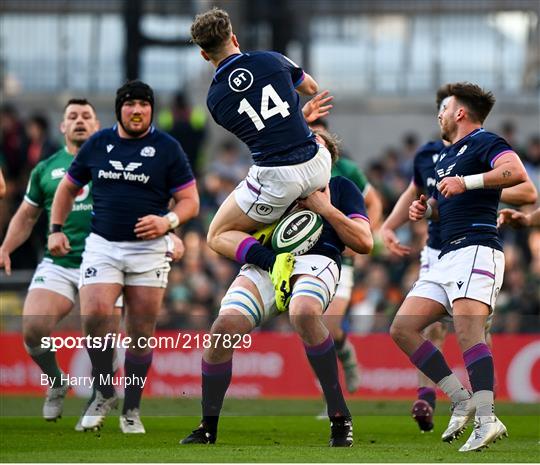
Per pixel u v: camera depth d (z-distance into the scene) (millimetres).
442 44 66688
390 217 30250
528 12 65625
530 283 46719
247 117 23938
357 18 67062
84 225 29469
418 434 28062
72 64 67250
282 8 65312
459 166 24281
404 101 66125
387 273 46969
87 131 29766
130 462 20297
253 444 24484
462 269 23984
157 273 27859
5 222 51938
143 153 27656
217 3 63938
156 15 66000
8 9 67250
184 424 29250
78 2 67062
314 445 24203
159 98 64812
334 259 24359
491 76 66125
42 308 29109
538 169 55031
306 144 23969
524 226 27016
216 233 24578
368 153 65812
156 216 27500
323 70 67312
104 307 27406
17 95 66438
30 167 53375
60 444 24609
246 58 24219
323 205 24062
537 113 64938
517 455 22000
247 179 24312
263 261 23891
